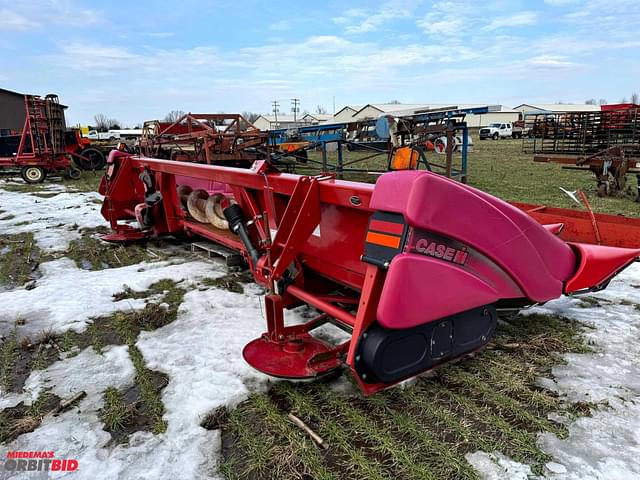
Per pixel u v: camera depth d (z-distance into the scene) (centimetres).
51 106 1398
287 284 276
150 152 1474
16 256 550
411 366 219
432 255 207
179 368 277
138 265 496
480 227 220
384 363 208
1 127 2131
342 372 268
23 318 356
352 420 224
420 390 248
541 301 271
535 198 881
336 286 350
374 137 1313
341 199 254
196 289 414
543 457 197
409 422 221
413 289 200
